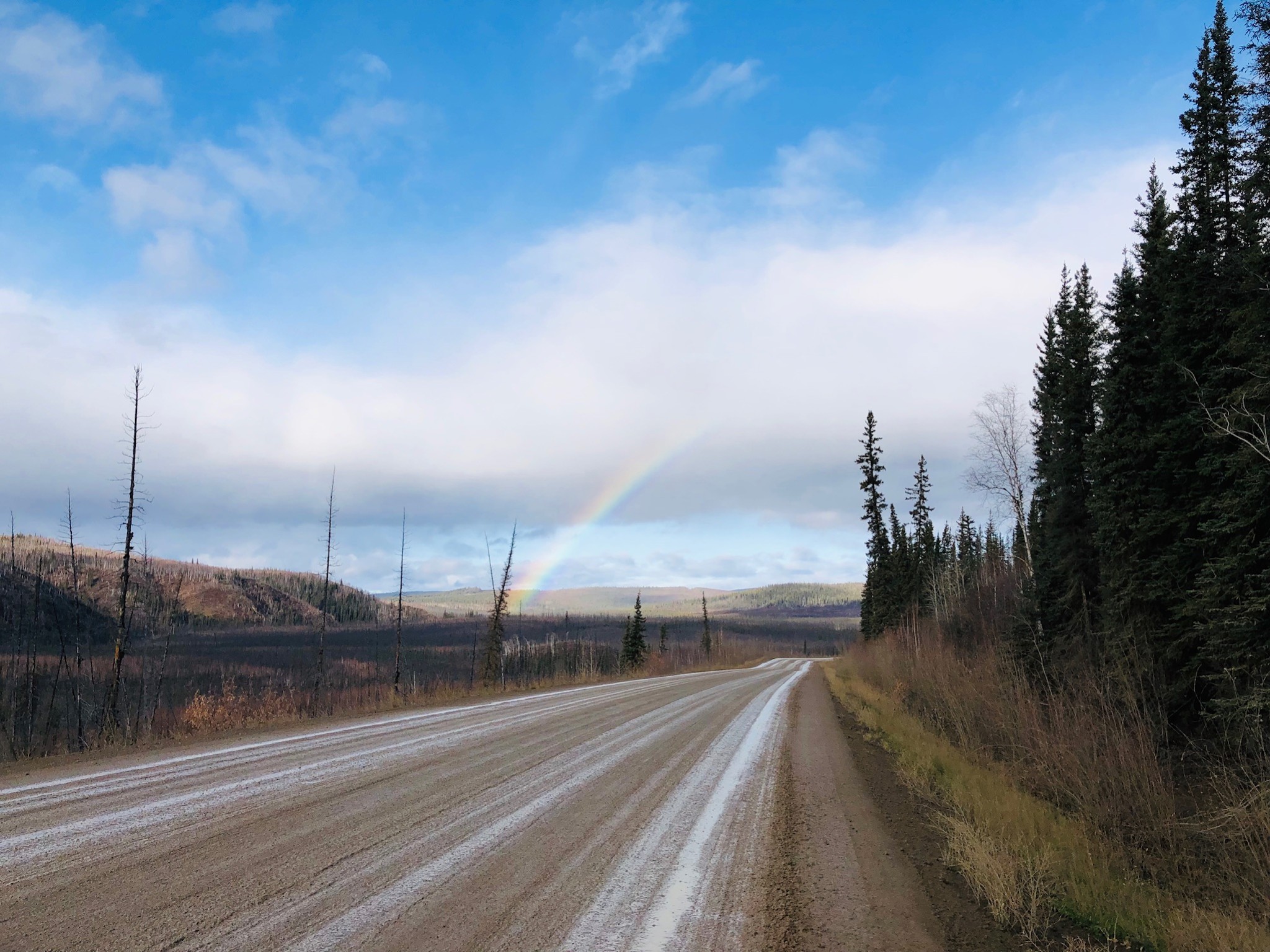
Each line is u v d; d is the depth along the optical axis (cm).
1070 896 545
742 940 420
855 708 2061
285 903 429
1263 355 1038
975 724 1458
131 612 2695
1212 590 1113
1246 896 612
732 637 14850
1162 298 1530
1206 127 1524
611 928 425
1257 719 987
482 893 468
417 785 786
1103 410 1628
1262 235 1079
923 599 5253
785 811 773
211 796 683
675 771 970
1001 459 2697
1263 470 1055
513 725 1364
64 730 2244
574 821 673
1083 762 974
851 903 498
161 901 421
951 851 633
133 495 2080
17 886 435
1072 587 1978
